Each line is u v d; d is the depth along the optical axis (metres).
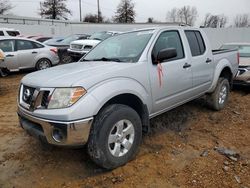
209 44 5.54
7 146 4.35
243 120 5.57
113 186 3.27
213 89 5.72
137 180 3.37
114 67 3.64
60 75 3.45
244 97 7.57
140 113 3.95
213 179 3.37
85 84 3.19
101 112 3.33
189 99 4.98
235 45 9.86
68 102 3.09
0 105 6.93
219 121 5.48
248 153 4.07
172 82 4.34
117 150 3.50
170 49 3.98
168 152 4.09
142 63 3.89
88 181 3.37
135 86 3.69
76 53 13.18
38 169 3.65
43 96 3.25
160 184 3.29
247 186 3.23
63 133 3.09
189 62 4.76
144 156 3.95
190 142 4.46
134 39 4.44
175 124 5.25
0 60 9.41
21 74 11.65
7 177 3.48
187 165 3.71
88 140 3.28
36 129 3.38
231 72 6.31
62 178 3.44
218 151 4.12
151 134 4.75
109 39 4.95
